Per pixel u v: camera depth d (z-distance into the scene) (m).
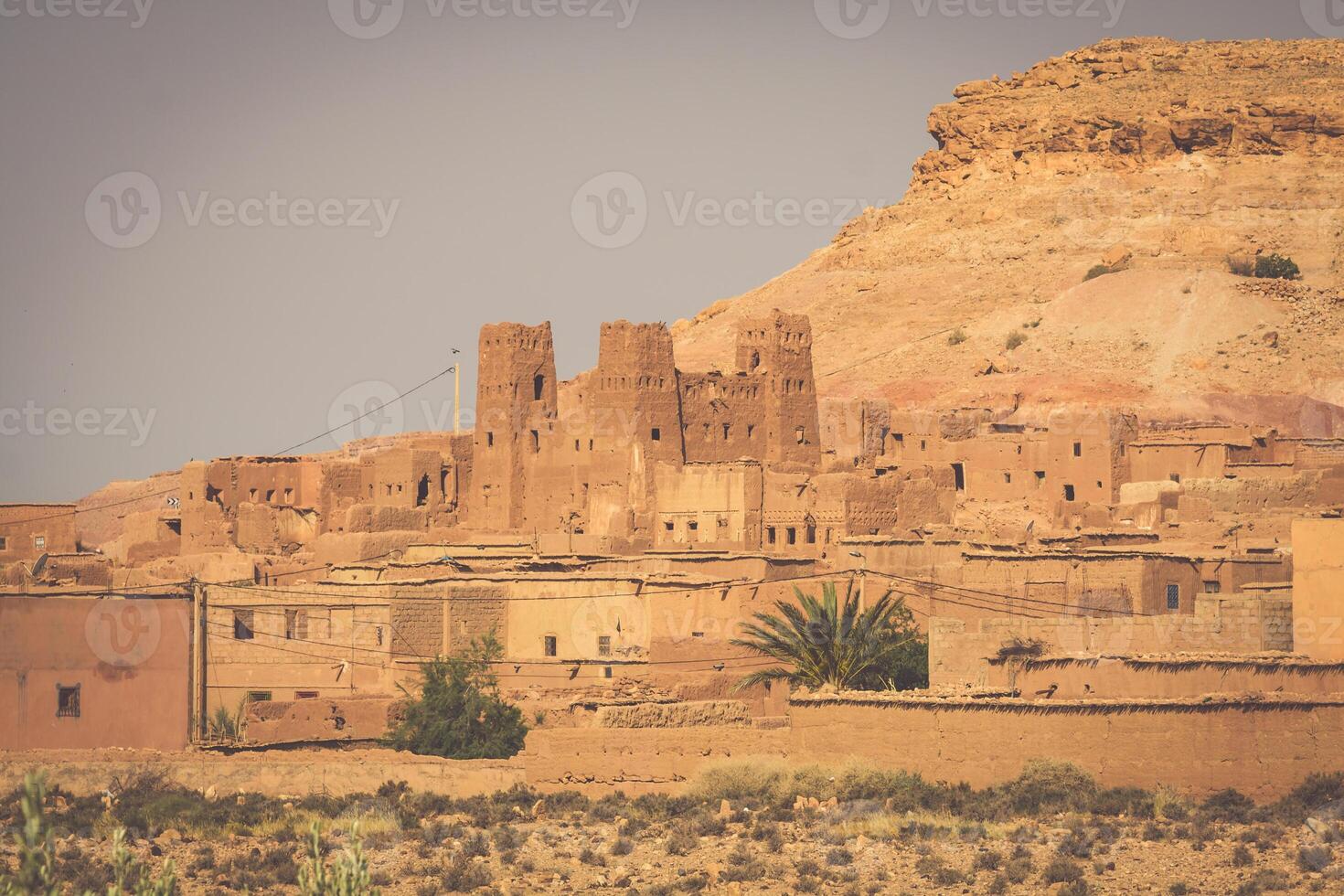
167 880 111.94
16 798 189.00
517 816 180.25
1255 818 166.25
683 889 156.62
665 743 188.38
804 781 179.38
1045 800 170.75
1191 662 178.75
